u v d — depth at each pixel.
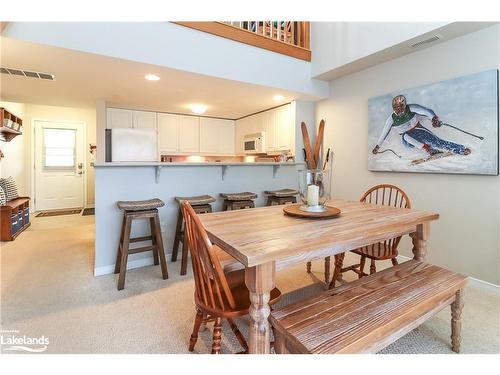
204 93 3.71
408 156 2.94
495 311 2.00
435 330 1.76
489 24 2.30
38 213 5.79
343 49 3.29
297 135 4.14
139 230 2.91
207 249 1.22
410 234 1.92
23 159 5.72
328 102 3.99
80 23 2.32
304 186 1.94
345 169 3.77
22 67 2.73
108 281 2.52
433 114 2.70
